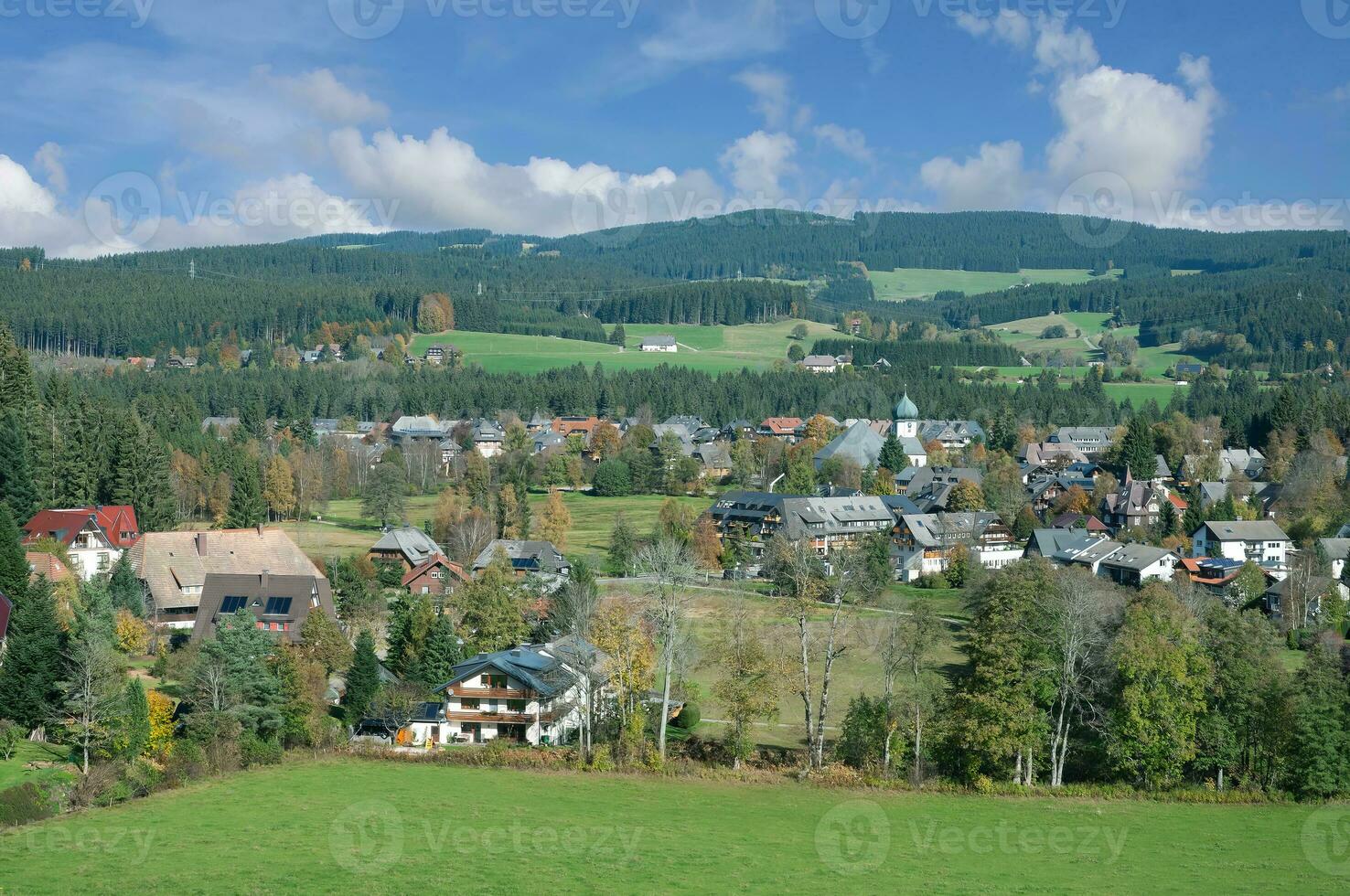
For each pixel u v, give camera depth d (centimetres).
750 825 5897
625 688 8100
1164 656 7056
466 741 8288
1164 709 6931
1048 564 11700
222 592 10738
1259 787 6900
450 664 9000
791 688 7969
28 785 5903
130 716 6706
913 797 6669
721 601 12369
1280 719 6938
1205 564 14062
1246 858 5475
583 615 9294
